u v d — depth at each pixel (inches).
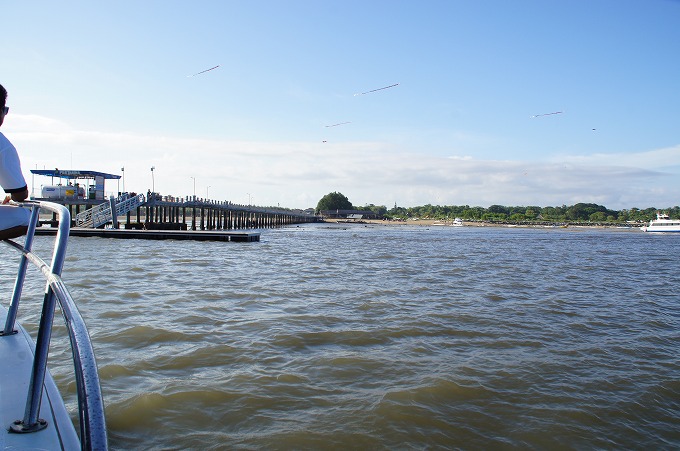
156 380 260.1
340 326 381.4
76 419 206.7
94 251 958.4
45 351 91.4
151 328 354.9
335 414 227.0
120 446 193.2
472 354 321.7
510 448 202.8
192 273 665.0
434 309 453.7
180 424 212.8
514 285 624.1
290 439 203.0
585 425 224.1
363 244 1558.8
